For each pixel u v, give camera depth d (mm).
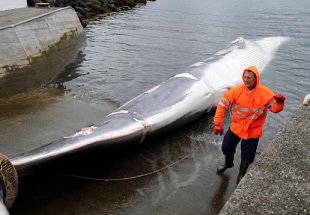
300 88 8453
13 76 7695
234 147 4656
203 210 4184
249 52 9320
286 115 6898
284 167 3572
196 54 11586
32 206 4133
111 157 5191
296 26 17125
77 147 4312
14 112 6668
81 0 20578
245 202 3125
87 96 7656
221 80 7262
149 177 4836
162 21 18875
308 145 3938
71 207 4160
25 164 3824
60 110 6867
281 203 3104
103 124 5020
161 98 6078
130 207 4211
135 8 25141
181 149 5613
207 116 6906
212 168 5098
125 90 8070
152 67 9984
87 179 4711
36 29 9328
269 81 8836
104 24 17422
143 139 5398
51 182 4594
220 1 33812
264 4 30578
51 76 8922
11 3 16359
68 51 10844
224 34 15000
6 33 7930
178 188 4605
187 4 29578
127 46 12602
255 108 4270
